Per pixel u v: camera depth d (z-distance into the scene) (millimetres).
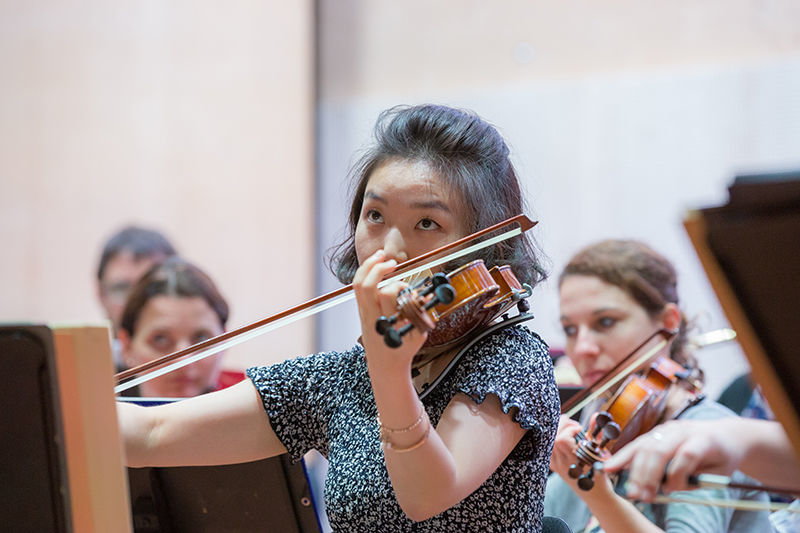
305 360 3494
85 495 2266
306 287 11078
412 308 2557
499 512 2994
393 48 10859
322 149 11117
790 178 1856
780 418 1977
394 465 2717
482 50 10547
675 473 3000
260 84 11195
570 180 10203
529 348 3047
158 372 3414
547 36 10336
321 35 11078
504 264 3199
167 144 11469
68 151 11695
